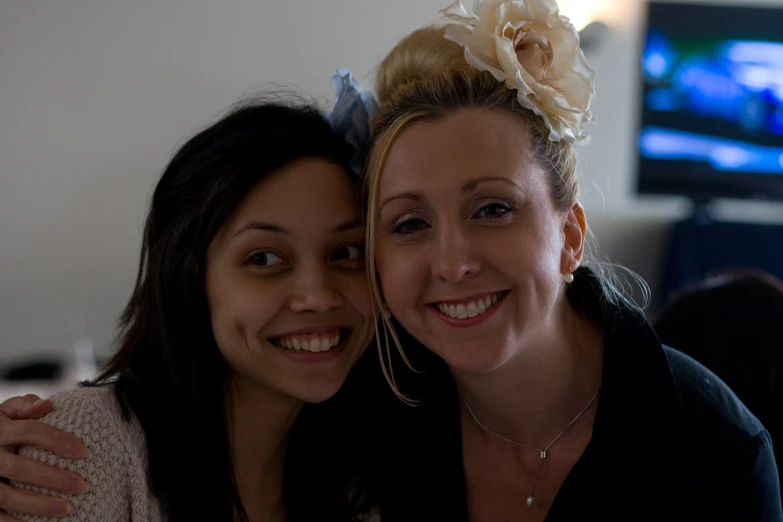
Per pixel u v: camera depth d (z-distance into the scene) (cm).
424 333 106
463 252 98
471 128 100
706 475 105
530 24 106
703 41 324
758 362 153
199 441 106
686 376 114
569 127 104
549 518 112
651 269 346
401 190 100
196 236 102
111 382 108
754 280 164
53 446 90
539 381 113
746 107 327
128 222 335
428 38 112
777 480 107
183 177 104
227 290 102
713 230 318
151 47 329
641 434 109
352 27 338
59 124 328
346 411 127
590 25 331
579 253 114
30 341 334
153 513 101
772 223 318
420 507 121
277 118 106
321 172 104
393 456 124
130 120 331
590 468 111
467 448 124
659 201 344
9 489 89
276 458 120
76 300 335
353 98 113
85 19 325
